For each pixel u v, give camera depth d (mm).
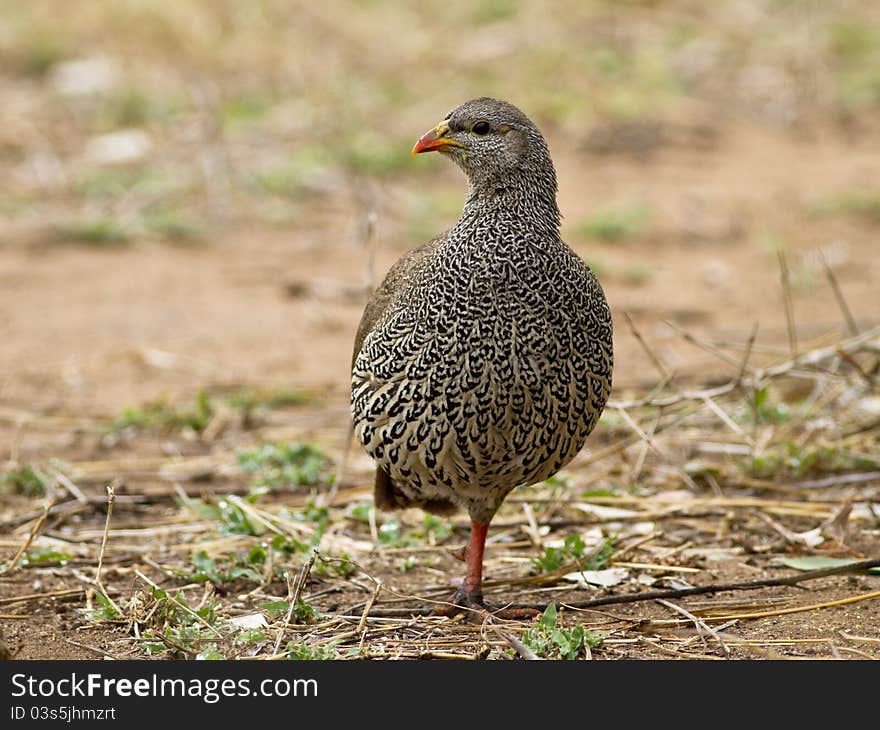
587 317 8008
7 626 8406
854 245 19219
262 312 16578
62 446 12500
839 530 9688
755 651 7984
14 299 16797
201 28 25516
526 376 7820
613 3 28844
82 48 25328
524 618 8539
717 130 24266
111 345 15367
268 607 8312
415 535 10086
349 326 16203
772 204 21000
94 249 18750
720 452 11883
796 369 12375
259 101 23734
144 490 11227
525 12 28359
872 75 26312
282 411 13438
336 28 26922
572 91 24969
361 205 20031
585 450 12148
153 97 23375
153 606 8453
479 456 8008
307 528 10016
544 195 8188
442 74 25484
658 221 20203
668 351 15078
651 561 9492
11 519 10445
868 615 8484
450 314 7824
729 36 27953
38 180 20547
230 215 19703
